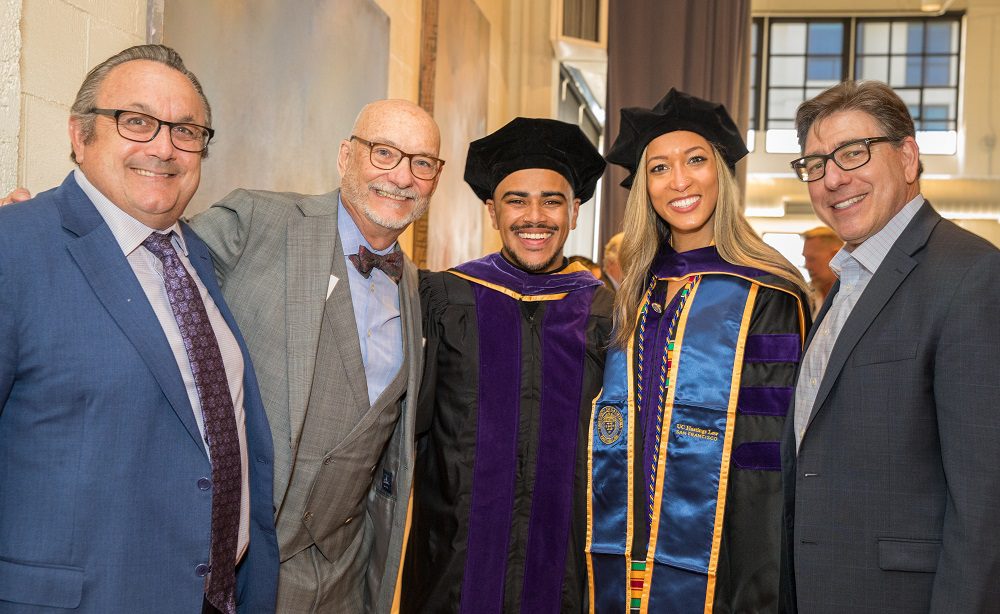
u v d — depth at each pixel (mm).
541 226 2631
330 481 2041
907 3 10977
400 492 2166
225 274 2045
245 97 2789
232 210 2082
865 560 1730
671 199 2357
